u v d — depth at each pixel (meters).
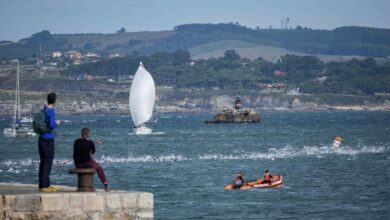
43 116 74.88
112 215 70.94
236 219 137.25
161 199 163.12
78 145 73.75
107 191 73.38
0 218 69.00
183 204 155.62
